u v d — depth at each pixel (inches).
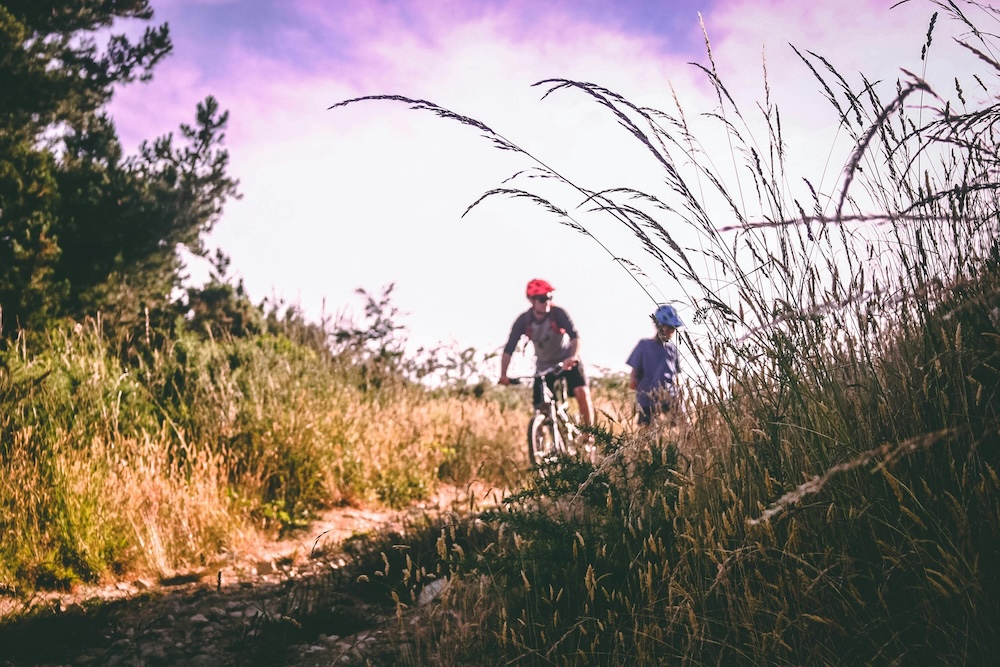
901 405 80.0
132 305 363.6
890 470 74.6
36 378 223.5
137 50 458.3
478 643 104.7
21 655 129.9
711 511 91.5
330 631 140.9
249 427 254.5
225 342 327.0
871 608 73.1
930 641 68.7
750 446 91.1
